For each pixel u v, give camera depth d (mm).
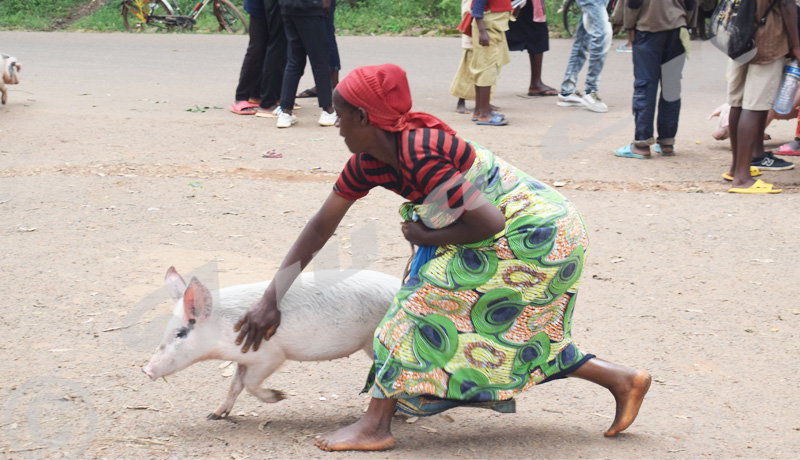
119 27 17938
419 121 2736
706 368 3873
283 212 6078
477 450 3150
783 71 6391
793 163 7574
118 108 9805
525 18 10617
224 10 17266
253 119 9305
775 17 6168
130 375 3719
